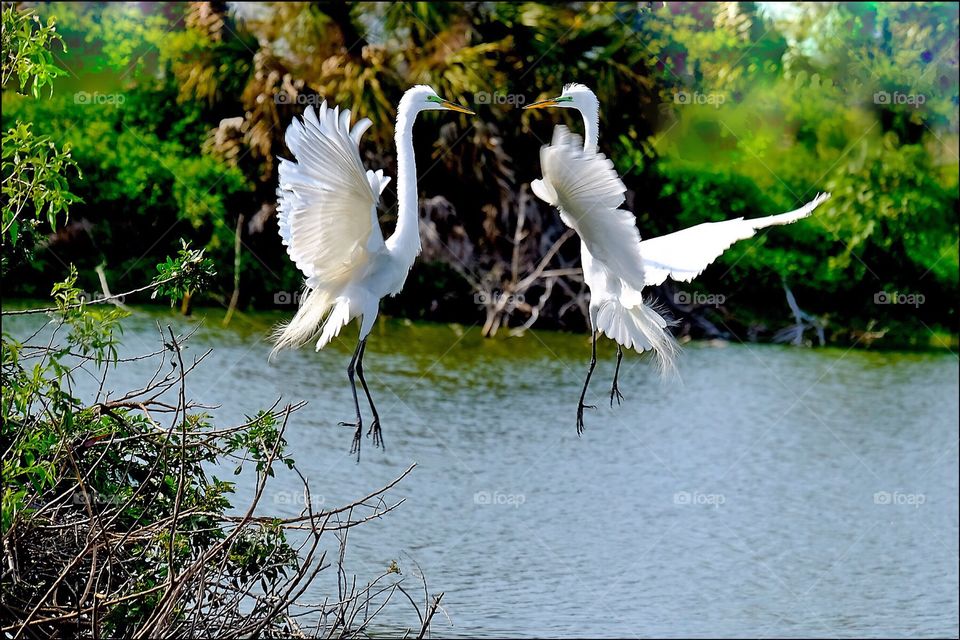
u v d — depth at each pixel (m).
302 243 7.46
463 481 13.66
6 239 7.35
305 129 7.07
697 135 24.27
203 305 20.83
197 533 7.39
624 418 16.67
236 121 22.06
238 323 19.77
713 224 8.28
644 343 8.68
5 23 7.32
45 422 6.96
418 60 22.83
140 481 7.75
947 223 24.27
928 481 15.16
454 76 22.20
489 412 16.31
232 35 22.84
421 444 14.70
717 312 23.05
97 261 20.55
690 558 12.32
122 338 17.34
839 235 23.58
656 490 14.12
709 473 14.83
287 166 7.12
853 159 24.30
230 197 21.80
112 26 23.45
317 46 22.97
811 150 24.69
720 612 11.16
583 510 13.25
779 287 23.41
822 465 15.46
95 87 23.17
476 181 22.36
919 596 11.83
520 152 22.91
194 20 22.78
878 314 23.69
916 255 23.80
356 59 22.36
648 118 23.77
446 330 21.53
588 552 12.16
